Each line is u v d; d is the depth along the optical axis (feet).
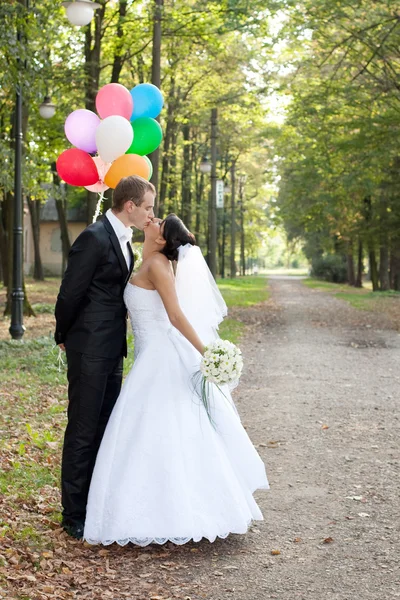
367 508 18.01
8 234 66.18
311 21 65.10
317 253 219.82
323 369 41.32
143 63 80.12
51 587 13.00
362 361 44.73
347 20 65.72
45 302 86.63
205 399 15.83
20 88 42.86
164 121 100.58
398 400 32.04
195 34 61.11
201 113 113.50
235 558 14.88
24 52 40.37
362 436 25.48
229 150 158.61
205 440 15.62
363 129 72.43
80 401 15.78
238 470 16.17
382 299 111.04
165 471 15.12
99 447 15.99
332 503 18.42
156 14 48.83
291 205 127.95
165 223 16.14
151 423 15.43
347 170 82.79
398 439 25.02
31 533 15.47
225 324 65.00
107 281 15.84
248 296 115.85
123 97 23.26
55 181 93.20
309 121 77.56
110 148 22.40
